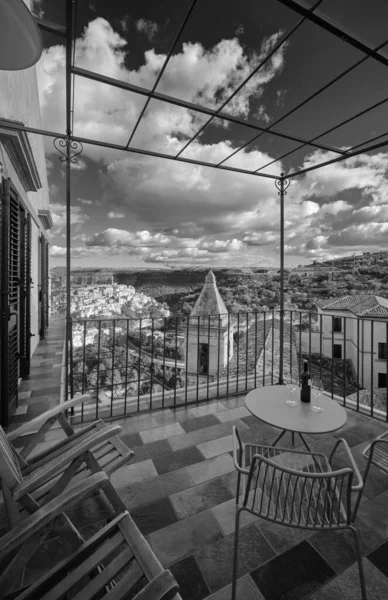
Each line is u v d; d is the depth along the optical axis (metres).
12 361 3.60
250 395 2.29
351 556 1.59
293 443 2.65
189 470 2.30
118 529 1.30
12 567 1.17
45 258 9.65
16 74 4.46
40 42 0.84
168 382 10.56
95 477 1.33
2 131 3.01
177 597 1.20
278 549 1.63
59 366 5.83
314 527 1.25
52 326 12.02
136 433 2.85
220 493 2.05
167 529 1.75
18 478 1.53
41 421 1.99
